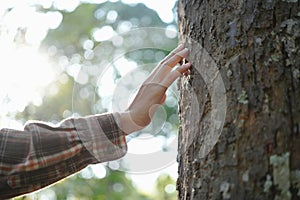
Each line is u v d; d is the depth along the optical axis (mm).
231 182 1291
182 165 1434
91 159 1484
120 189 3436
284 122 1282
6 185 1434
